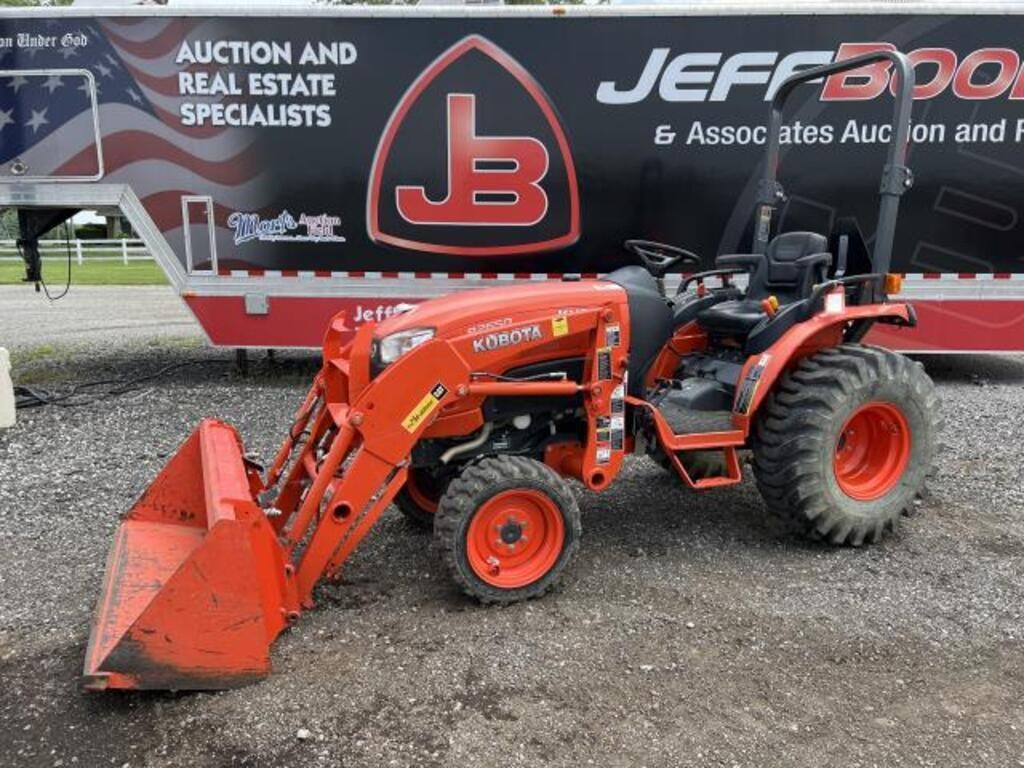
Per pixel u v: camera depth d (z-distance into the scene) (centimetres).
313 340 723
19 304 1436
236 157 691
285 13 668
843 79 683
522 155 694
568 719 253
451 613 322
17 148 686
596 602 333
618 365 353
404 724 250
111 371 802
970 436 576
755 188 698
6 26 667
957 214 711
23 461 511
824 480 371
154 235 705
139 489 462
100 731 246
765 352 375
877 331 732
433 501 408
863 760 235
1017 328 731
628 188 700
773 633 307
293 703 260
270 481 372
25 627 308
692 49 678
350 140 690
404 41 675
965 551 386
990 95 692
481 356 329
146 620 254
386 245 708
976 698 267
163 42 671
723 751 238
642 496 465
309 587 309
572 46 677
